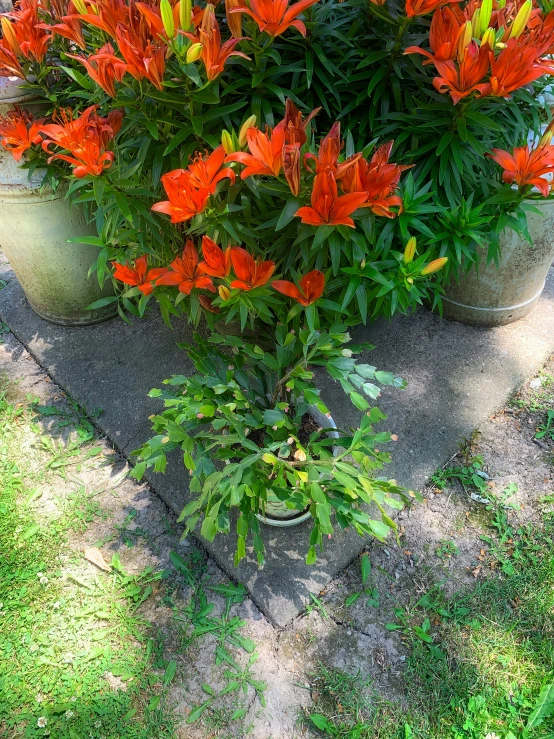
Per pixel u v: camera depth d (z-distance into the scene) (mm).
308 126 1343
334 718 1554
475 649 1677
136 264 1511
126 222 1676
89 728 1535
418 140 1607
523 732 1513
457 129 1505
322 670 1640
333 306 1430
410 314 2670
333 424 1897
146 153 1510
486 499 2035
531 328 2615
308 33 1460
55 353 2553
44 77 1852
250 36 1323
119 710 1570
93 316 2637
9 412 2332
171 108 1418
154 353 2520
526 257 2281
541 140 1433
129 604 1785
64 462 2166
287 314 1616
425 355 2490
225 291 1344
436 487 2080
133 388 2373
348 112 1604
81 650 1687
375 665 1653
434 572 1854
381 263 1467
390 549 1906
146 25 1321
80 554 1907
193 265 1430
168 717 1558
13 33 1681
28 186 2148
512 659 1652
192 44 1217
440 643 1694
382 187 1212
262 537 1889
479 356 2479
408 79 1595
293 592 1779
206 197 1234
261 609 1758
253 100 1475
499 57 1229
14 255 2430
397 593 1808
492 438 2223
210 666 1654
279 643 1702
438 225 1638
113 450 2225
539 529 1948
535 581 1817
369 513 1980
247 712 1569
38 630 1728
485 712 1552
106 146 1429
